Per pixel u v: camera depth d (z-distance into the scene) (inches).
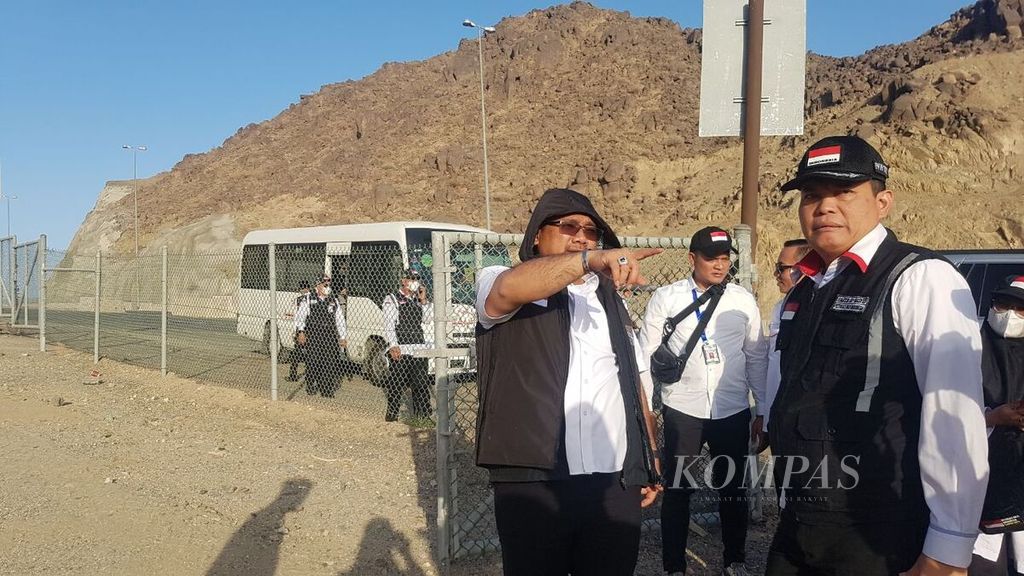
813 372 92.1
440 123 3863.2
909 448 86.7
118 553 192.2
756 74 232.4
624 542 109.2
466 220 2721.5
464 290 212.1
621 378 113.3
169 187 4092.0
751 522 219.6
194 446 310.3
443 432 187.6
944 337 82.7
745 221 234.2
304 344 432.8
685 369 178.1
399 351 355.3
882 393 87.4
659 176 2637.8
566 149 3193.9
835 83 2957.7
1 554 189.5
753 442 185.8
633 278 91.3
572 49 4261.8
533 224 112.5
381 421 360.8
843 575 90.1
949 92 2043.6
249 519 219.9
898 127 2000.5
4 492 237.8
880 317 87.9
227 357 558.6
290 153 4047.7
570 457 107.0
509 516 108.6
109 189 4298.7
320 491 249.0
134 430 336.8
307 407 390.6
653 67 3818.9
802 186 96.7
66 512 221.1
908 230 1631.4
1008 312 128.3
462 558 191.9
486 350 112.8
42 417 354.0
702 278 179.6
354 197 3189.0
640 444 112.7
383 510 229.6
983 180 1760.6
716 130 241.6
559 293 112.2
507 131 3572.8
